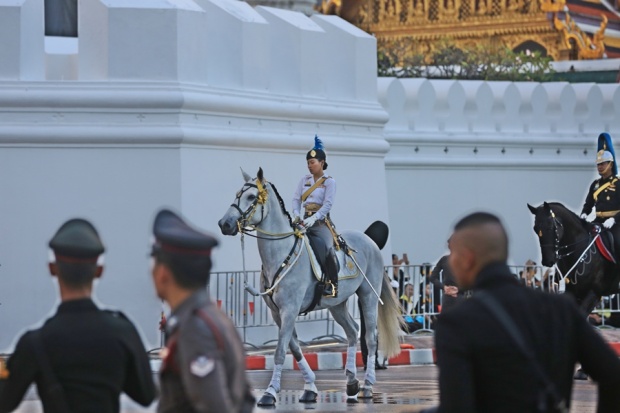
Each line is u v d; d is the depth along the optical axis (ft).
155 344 202.49
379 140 250.78
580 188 301.22
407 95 285.43
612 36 445.78
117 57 206.59
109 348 66.74
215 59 218.18
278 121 228.02
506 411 61.87
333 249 158.10
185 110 207.21
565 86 301.84
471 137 288.71
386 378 182.60
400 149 282.97
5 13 205.87
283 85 232.53
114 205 205.36
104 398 66.64
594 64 445.78
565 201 299.38
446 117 288.92
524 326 62.49
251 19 225.76
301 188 160.66
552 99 300.61
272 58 231.09
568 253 182.60
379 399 156.56
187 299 61.16
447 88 288.71
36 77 209.36
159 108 205.98
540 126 299.58
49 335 66.64
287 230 154.92
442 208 286.25
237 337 60.95
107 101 204.74
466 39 459.73
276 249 153.89
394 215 282.36
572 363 63.87
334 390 166.91
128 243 205.05
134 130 204.95
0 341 203.72
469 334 61.93
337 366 198.70
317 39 239.71
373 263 163.73
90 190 205.26
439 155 286.25
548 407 62.13
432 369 197.06
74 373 66.39
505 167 292.40
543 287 235.20
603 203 187.32
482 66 388.57
